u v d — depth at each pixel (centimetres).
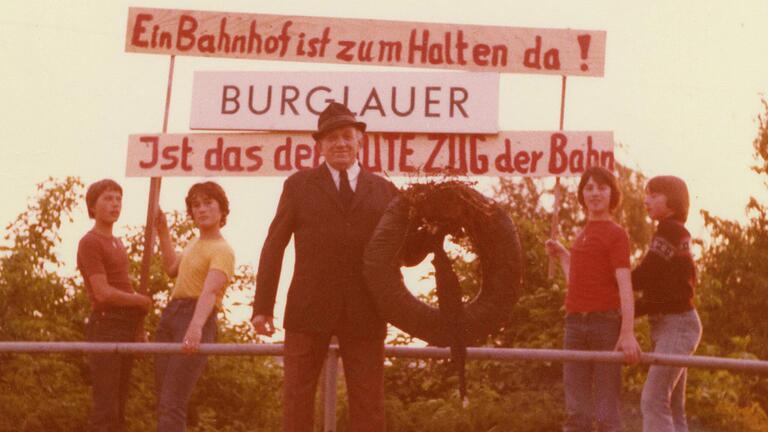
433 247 588
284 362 596
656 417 668
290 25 1009
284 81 977
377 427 592
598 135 963
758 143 2191
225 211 724
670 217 686
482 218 587
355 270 590
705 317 1519
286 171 972
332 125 597
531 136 964
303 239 593
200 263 710
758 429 869
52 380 767
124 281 744
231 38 1005
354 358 593
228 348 675
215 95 978
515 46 992
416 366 815
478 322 582
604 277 659
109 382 696
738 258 2117
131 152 970
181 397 686
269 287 590
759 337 2002
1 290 1106
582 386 658
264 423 846
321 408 651
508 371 802
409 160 969
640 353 647
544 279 1072
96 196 740
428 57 999
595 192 665
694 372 898
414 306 580
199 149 972
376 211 597
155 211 947
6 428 753
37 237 1160
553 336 1018
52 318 1124
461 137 970
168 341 710
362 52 1005
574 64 990
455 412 790
